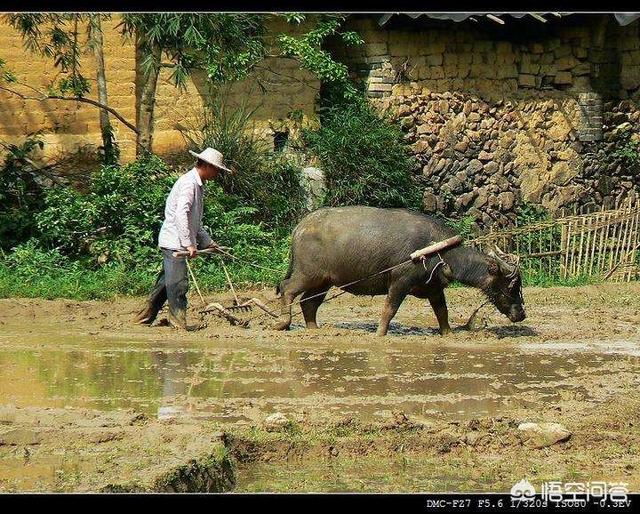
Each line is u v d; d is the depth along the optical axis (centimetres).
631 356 3888
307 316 4297
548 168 6825
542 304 5081
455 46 6631
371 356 3778
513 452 2898
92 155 6150
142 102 6091
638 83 6988
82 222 5541
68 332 4150
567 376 3547
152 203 5581
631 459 2880
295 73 6481
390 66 6556
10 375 3388
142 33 5859
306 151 6419
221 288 5206
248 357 3719
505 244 5950
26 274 5159
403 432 2914
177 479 2497
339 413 3034
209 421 2922
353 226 4122
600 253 5900
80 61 6119
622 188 7019
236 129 6275
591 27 6831
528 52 6762
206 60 6006
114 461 2556
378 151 6322
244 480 2695
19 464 2539
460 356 3819
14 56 6056
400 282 4116
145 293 5056
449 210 6631
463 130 6656
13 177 5859
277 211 6216
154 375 3428
